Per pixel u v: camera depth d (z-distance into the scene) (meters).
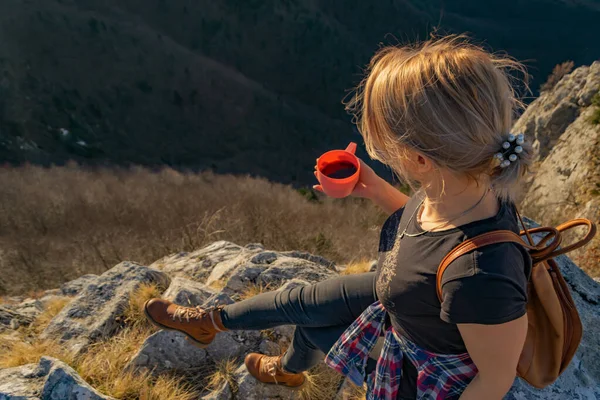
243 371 2.48
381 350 1.47
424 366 1.30
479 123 0.97
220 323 2.02
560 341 1.37
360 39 100.31
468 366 1.25
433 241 1.13
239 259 3.78
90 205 11.55
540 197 15.29
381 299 1.31
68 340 2.83
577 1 130.75
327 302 1.70
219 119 74.06
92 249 8.78
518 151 0.98
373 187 1.74
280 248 7.96
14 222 10.47
